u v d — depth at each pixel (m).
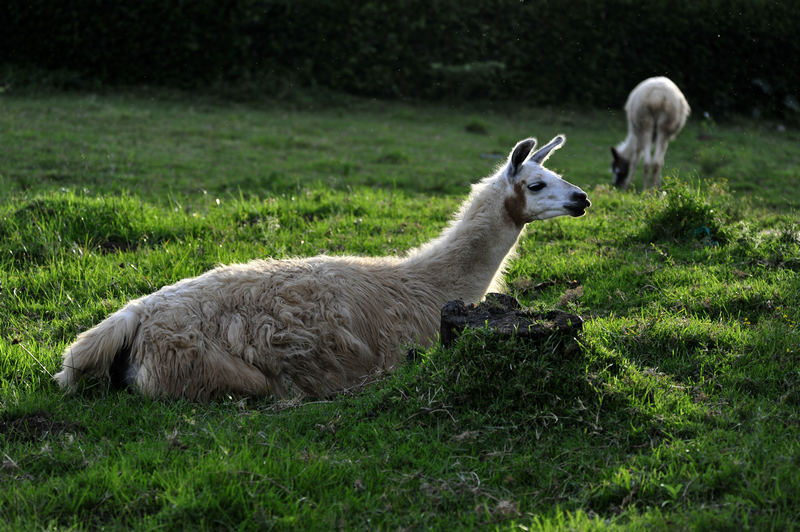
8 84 16.42
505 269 5.84
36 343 4.77
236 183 10.88
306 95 18.72
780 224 7.71
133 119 15.01
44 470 3.37
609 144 16.78
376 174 12.05
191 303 4.15
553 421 3.67
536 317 4.14
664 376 4.24
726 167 13.94
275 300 4.27
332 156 13.30
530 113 19.38
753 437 3.53
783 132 19.27
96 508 3.10
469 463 3.44
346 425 3.82
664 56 20.28
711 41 20.28
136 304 4.15
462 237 4.92
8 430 3.73
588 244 7.42
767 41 20.30
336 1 19.05
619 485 3.19
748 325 5.05
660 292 5.85
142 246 7.04
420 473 3.36
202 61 18.47
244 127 15.32
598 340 4.54
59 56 17.69
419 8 19.61
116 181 10.38
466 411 3.77
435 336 4.72
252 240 7.27
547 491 3.25
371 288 4.58
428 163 13.29
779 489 3.06
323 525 2.96
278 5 18.73
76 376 4.11
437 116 18.44
